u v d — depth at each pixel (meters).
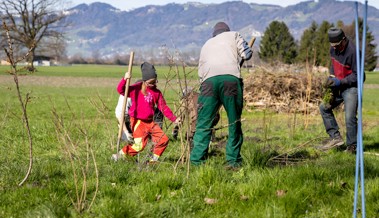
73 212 5.28
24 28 76.31
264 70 21.81
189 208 5.43
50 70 100.06
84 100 28.81
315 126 15.39
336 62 9.51
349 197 5.81
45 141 10.79
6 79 56.53
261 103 21.38
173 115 8.04
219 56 7.70
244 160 7.75
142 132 8.16
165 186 6.20
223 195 5.91
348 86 9.45
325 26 94.12
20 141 10.77
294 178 6.46
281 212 5.28
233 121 7.67
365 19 3.96
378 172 7.08
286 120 17.52
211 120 7.72
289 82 21.05
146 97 8.12
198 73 7.83
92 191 6.14
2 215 5.28
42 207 5.31
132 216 5.12
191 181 6.43
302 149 9.71
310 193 5.93
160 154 8.06
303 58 98.69
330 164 7.70
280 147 10.02
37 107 22.69
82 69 111.50
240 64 7.90
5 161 8.05
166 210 5.27
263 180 6.36
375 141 11.48
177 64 7.28
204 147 7.72
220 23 8.32
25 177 6.29
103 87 46.94
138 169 7.40
